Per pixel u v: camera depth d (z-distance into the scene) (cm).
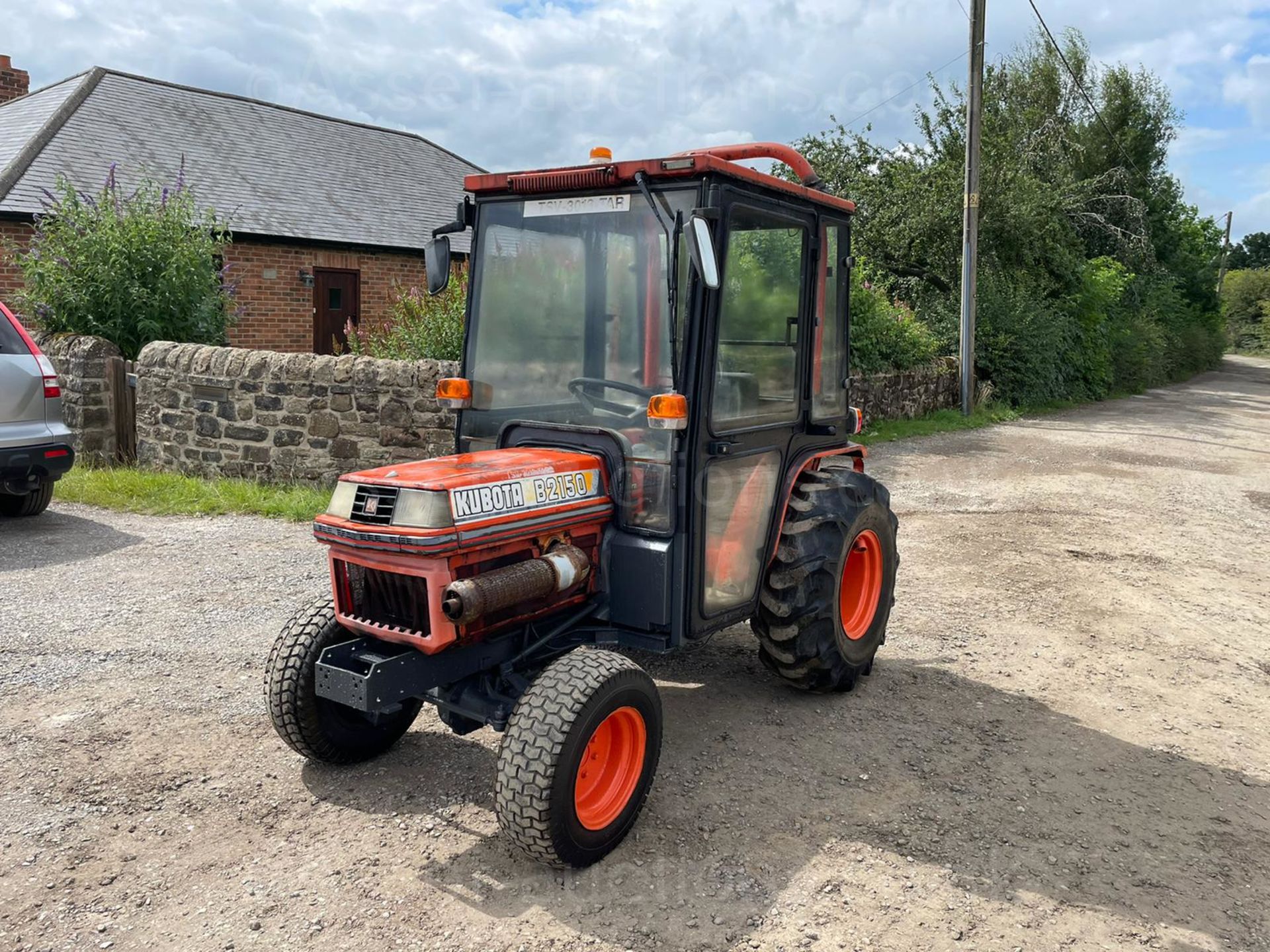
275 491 835
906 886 311
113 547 700
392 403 807
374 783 371
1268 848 342
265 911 292
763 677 486
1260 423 1791
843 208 443
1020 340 1892
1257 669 520
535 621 354
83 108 1419
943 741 420
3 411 706
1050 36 1848
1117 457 1282
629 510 364
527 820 298
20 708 430
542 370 385
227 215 1347
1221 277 5597
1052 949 283
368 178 1702
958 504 940
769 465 412
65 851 322
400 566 315
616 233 363
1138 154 2938
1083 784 385
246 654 497
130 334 1016
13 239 1152
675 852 328
